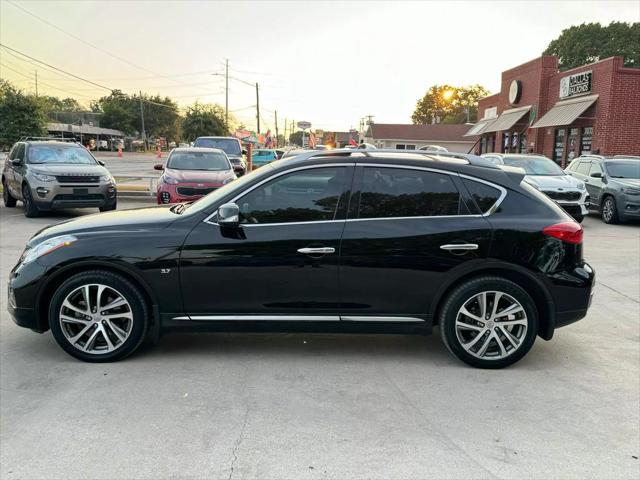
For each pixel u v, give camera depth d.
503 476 2.93
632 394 3.95
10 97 36.41
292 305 4.30
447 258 4.23
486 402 3.79
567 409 3.71
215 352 4.62
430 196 4.33
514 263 4.23
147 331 4.38
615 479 2.92
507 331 4.33
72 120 97.75
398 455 3.11
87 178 12.23
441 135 61.75
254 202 4.33
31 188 11.96
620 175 13.74
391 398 3.82
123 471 2.92
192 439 3.24
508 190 4.38
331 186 4.34
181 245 4.23
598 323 5.61
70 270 4.29
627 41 53.56
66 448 3.13
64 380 4.02
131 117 99.50
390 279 4.26
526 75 28.77
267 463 3.01
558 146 25.77
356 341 4.96
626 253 9.45
